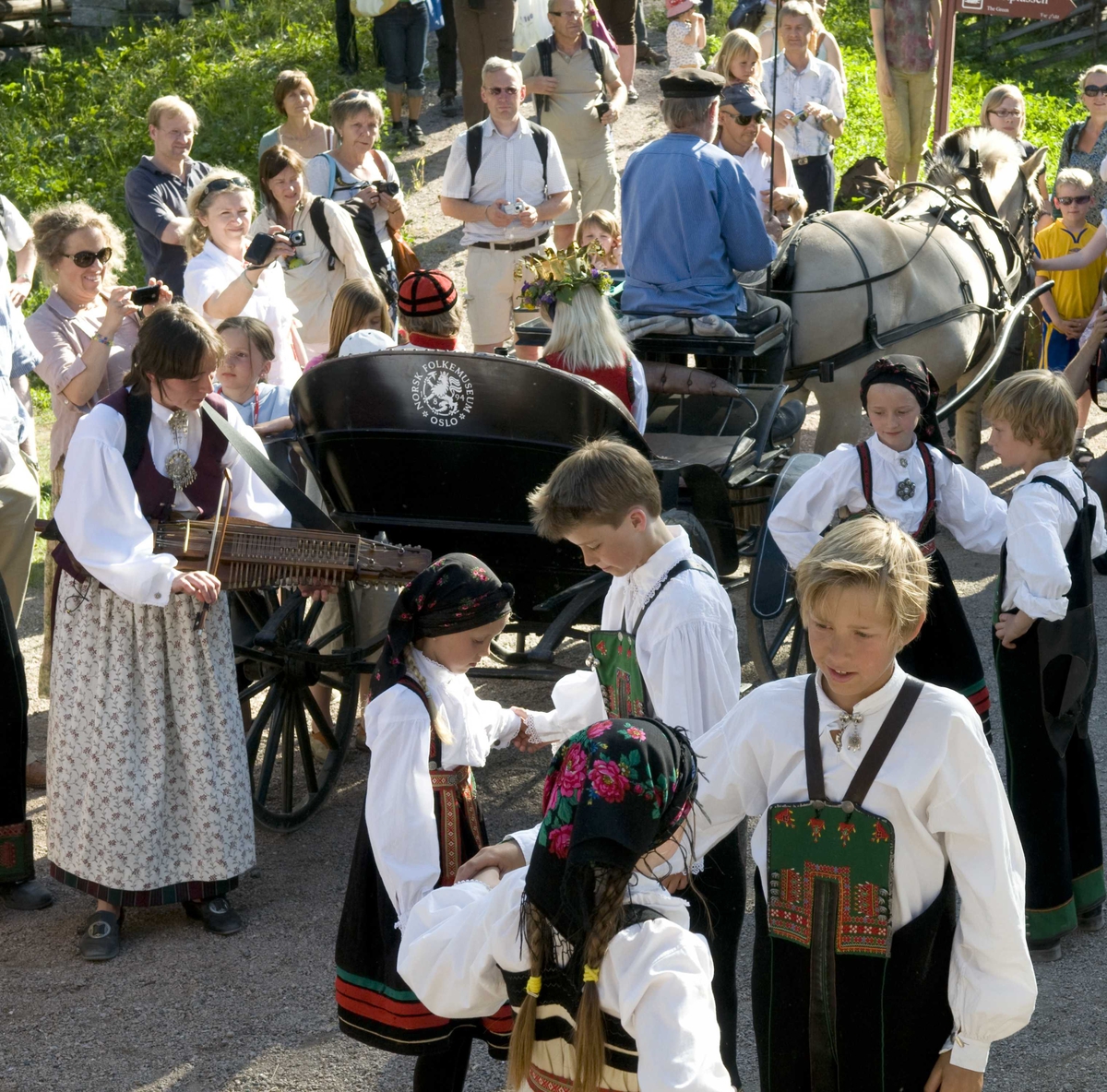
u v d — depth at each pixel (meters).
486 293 8.02
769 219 7.36
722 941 2.97
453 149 7.85
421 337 5.16
